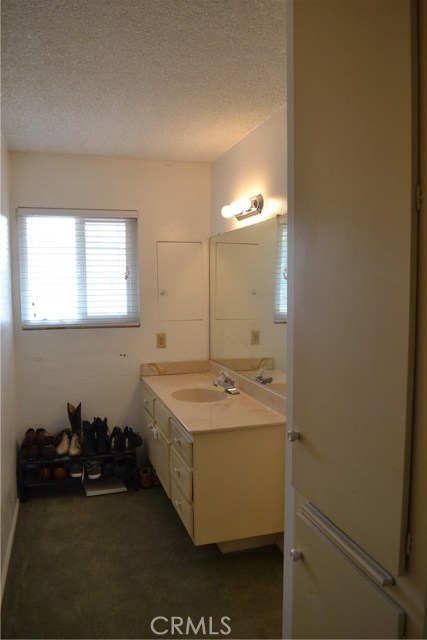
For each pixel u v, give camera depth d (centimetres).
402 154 88
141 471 331
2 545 218
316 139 120
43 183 325
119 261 348
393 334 92
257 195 273
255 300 278
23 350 328
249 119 260
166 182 351
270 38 174
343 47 106
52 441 315
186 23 163
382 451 96
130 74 203
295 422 137
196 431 217
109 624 193
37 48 179
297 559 139
